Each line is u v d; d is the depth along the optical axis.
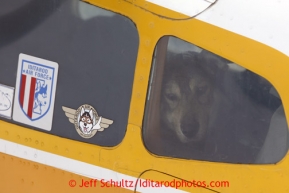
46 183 7.67
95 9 7.07
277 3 6.39
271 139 6.52
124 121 7.08
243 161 6.67
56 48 7.36
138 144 7.03
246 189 6.67
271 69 6.40
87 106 7.27
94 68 7.17
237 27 6.46
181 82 6.83
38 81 7.53
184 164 6.89
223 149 6.74
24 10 7.48
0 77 7.78
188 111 6.85
